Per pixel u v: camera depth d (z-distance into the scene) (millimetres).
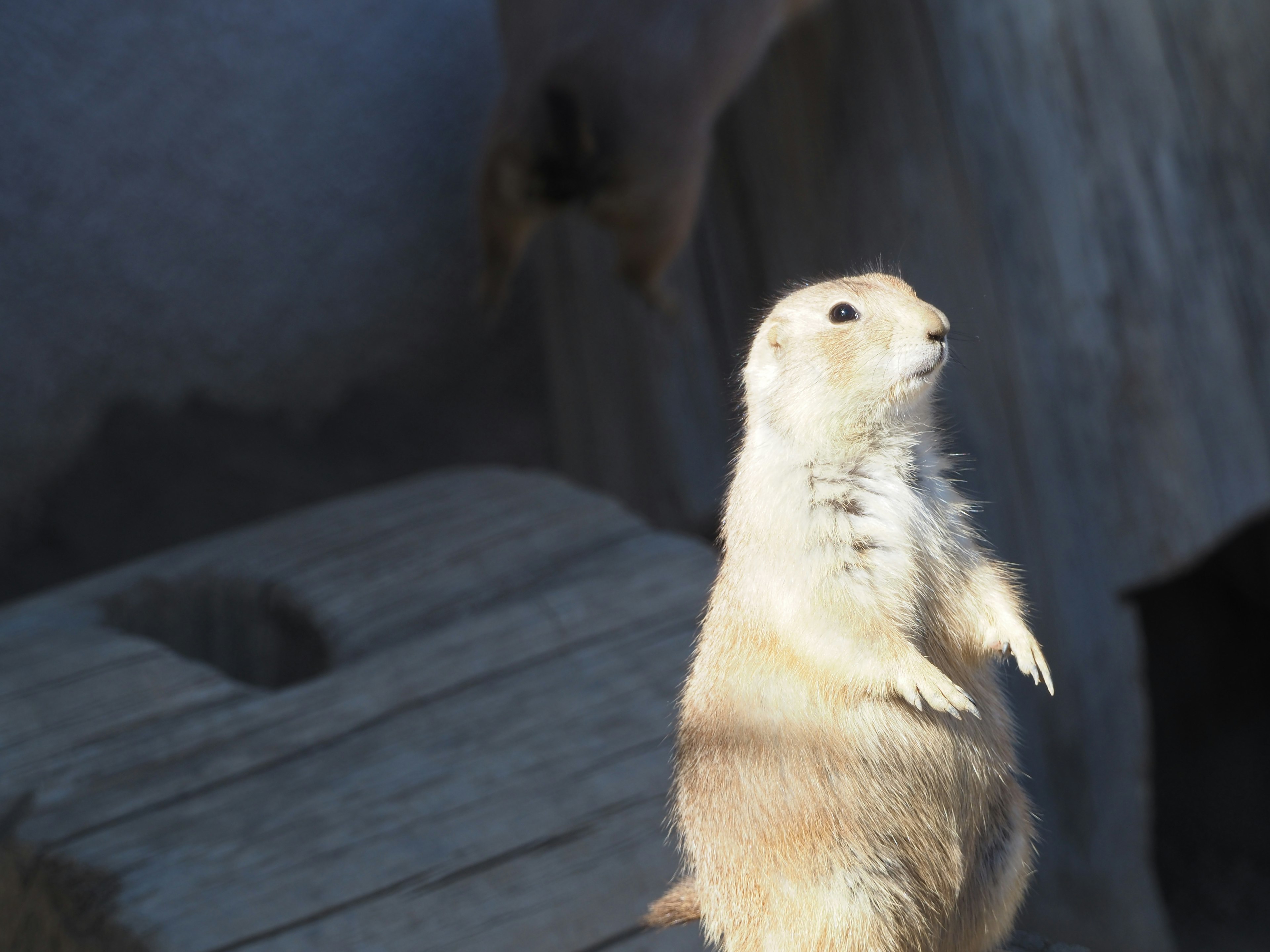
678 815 5324
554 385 16422
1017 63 12312
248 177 20219
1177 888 14562
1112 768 13039
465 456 20031
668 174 11062
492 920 5180
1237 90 12516
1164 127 12398
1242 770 16078
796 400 4520
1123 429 12586
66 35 19250
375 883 5297
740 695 4309
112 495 18609
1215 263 12586
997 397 12812
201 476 19031
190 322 19875
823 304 4598
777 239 13633
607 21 10930
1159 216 12453
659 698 6254
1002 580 4699
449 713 6238
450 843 5469
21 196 18891
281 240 20469
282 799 5742
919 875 4305
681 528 14477
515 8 11719
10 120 18891
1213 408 12672
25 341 18828
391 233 21109
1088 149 12336
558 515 7926
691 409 14031
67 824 5648
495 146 11039
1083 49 12242
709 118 11484
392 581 7359
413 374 21281
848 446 4488
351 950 5047
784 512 4383
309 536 7930
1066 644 12930
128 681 6547
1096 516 12750
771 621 4281
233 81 20172
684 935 5250
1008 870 4562
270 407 20453
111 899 5270
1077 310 12508
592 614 6848
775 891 4254
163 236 19734
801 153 13336
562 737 6027
